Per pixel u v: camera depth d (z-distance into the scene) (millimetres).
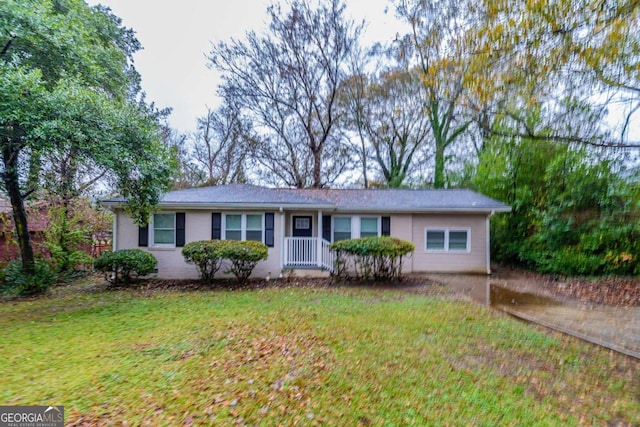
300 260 11070
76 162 7652
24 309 7141
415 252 12398
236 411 2904
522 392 3340
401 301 7430
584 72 4973
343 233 12477
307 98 19594
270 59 18406
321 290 8891
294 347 4441
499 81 5363
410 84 18328
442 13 6477
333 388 3334
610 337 5086
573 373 3801
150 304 7355
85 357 4230
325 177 21391
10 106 6207
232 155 23875
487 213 12305
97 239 13531
